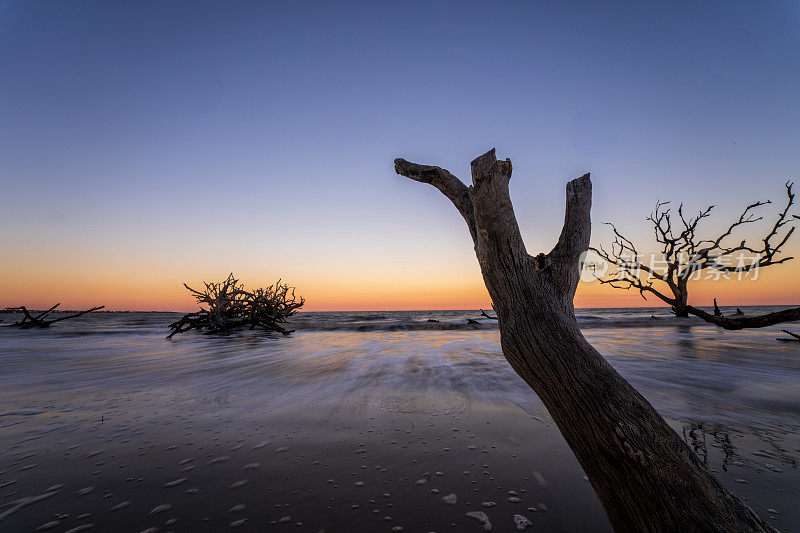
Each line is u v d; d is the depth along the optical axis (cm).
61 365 739
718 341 1116
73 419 365
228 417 369
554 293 140
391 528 181
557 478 231
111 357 871
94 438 310
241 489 222
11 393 487
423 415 371
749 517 93
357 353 895
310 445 292
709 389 480
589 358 126
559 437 303
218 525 184
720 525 90
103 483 230
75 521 189
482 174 135
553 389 125
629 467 105
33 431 328
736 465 249
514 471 242
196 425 344
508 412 380
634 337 1266
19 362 783
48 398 456
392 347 1026
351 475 239
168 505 204
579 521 185
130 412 390
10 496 214
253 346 1123
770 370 612
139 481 233
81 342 1297
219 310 1772
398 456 268
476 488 220
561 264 144
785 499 203
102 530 180
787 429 325
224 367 702
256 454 275
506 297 142
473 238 160
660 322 2016
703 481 99
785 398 434
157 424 348
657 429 110
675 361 714
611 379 122
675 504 96
